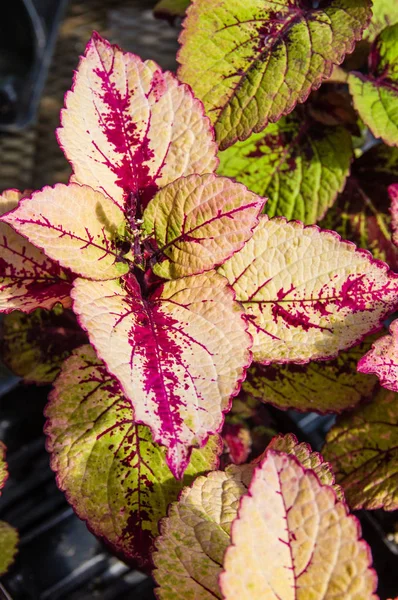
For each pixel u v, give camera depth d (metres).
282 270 0.46
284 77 0.48
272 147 0.55
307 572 0.38
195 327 0.43
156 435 0.40
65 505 0.59
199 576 0.42
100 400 0.47
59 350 0.55
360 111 0.52
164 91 0.45
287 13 0.50
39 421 0.62
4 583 0.55
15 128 0.90
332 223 0.57
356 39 0.49
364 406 0.51
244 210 0.43
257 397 0.50
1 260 0.47
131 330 0.42
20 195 0.46
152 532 0.46
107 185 0.45
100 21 1.04
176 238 0.44
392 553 0.54
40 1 0.95
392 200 0.48
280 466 0.39
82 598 0.56
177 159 0.45
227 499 0.44
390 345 0.44
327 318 0.46
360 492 0.49
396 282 0.45
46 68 0.92
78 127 0.44
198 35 0.50
